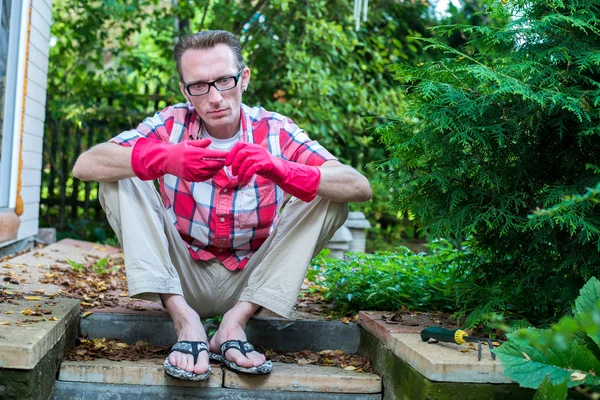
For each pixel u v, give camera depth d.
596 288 1.91
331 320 2.79
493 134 2.31
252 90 7.39
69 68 8.08
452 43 8.99
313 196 2.26
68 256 4.74
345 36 7.54
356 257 3.75
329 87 7.33
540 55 2.35
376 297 2.97
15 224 4.75
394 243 8.42
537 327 2.37
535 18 2.42
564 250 2.38
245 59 7.60
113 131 7.99
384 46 8.68
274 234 2.50
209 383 2.28
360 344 2.76
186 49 2.41
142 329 2.68
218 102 2.39
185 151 2.16
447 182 2.38
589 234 2.12
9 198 4.72
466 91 2.37
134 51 8.16
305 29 7.38
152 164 2.20
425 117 2.33
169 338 2.68
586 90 2.26
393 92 7.91
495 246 2.54
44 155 7.87
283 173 2.20
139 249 2.32
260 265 2.42
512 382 1.97
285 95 7.61
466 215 2.38
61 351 2.31
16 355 1.89
